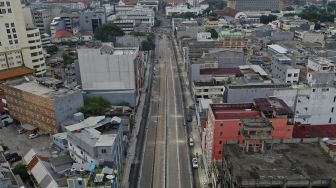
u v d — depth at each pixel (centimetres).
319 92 10856
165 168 10838
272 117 9438
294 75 15175
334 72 12988
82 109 12744
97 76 15388
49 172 9462
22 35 17850
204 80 15688
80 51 14975
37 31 18412
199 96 15000
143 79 19225
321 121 11294
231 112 9812
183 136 12912
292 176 6312
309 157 7106
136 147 12150
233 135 9462
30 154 10788
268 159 7031
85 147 9325
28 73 17138
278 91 10881
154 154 11681
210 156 9975
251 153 7319
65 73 19400
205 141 11038
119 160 10150
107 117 11925
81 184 8006
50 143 12144
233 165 6800
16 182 8744
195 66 16038
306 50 19862
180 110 15325
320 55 18325
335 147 8512
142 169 10788
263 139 7388
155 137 12875
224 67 18050
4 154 11062
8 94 13638
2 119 13800
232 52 18038
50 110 12006
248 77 14762
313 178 6166
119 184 9538
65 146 11156
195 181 10169
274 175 6372
